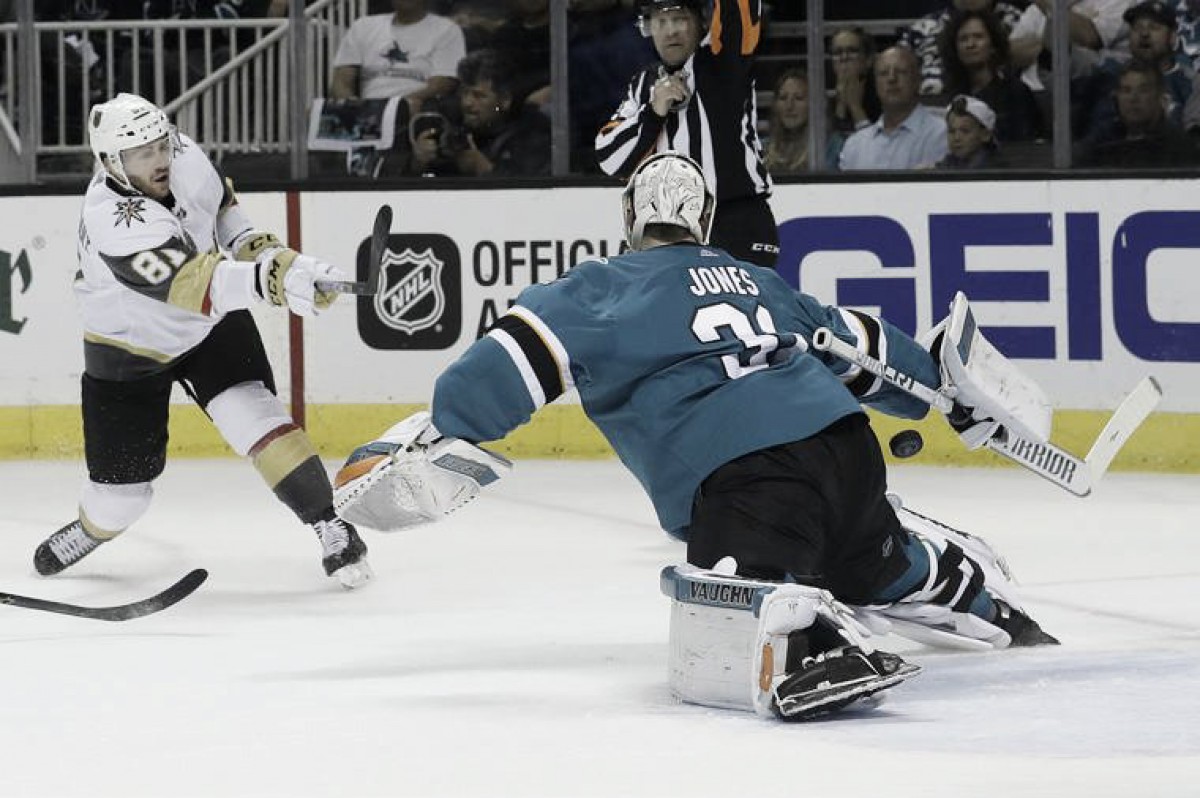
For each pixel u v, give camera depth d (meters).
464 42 27.73
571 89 27.83
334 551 17.48
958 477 24.33
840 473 11.91
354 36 27.89
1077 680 12.57
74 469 26.05
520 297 12.16
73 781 10.23
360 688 12.87
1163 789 9.40
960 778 9.73
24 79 26.81
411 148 27.97
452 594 17.20
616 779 9.90
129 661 14.12
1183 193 24.34
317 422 26.56
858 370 13.09
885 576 12.59
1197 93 26.25
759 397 11.87
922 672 12.91
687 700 11.84
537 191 26.05
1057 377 24.88
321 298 16.06
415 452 11.95
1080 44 26.41
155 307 17.08
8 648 14.77
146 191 16.81
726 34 20.12
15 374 26.80
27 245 26.62
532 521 21.39
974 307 25.12
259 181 26.45
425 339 26.31
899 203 25.23
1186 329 24.41
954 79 26.66
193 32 28.81
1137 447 24.64
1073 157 26.70
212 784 10.05
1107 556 18.77
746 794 9.51
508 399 11.80
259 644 14.84
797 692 11.10
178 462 26.31
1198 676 12.70
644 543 19.88
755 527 11.69
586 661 13.79
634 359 11.93
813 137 25.73
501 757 10.52
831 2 28.30
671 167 12.66
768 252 20.66
